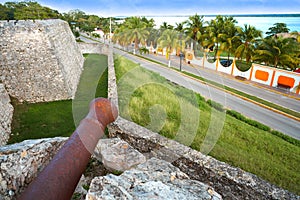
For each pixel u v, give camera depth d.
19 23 9.26
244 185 3.22
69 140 2.39
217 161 3.57
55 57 9.17
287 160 3.71
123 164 3.18
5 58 8.76
